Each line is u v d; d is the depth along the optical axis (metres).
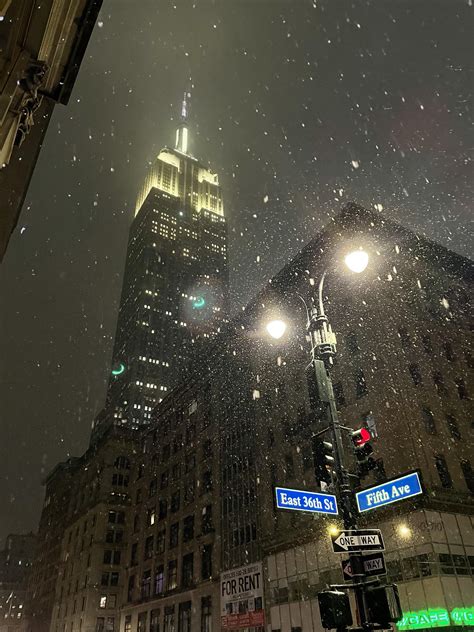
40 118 8.86
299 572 31.55
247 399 44.88
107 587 60.88
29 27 6.33
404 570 24.81
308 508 9.18
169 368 151.50
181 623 44.34
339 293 37.59
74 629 62.00
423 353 32.69
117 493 68.75
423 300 36.72
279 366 41.78
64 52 8.47
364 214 39.53
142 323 159.88
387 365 31.11
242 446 43.38
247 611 35.38
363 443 9.62
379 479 26.80
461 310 38.91
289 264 44.09
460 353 35.50
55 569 81.12
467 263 42.00
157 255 184.62
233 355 50.06
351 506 9.04
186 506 50.44
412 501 25.56
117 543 64.69
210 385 53.53
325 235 40.91
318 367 10.43
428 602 23.20
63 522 85.56
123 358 160.00
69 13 7.74
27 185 8.88
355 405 31.70
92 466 76.56
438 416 29.62
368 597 7.71
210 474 47.75
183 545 48.38
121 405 144.88
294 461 35.72
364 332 33.75
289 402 38.91
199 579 43.31
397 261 37.69
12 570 145.75
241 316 49.81
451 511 25.86
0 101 6.06
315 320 11.47
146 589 54.22
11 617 136.12
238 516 40.62
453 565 23.95
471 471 28.80
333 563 29.27
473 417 31.86
